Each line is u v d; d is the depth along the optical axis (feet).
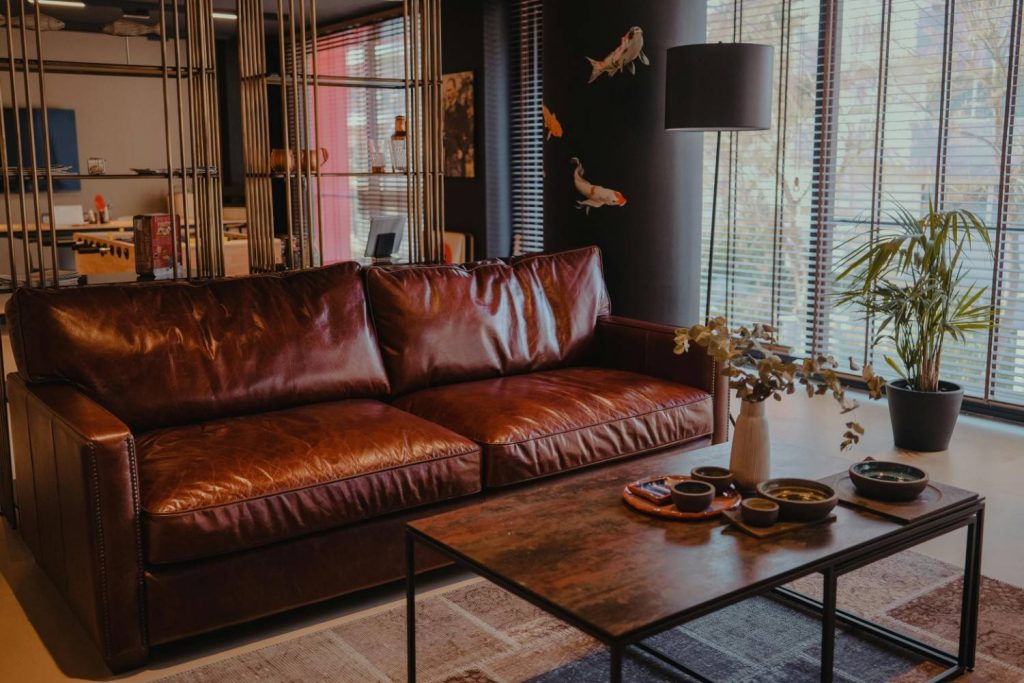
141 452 9.05
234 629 8.86
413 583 7.42
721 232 19.56
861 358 17.39
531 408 10.62
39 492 9.41
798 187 17.97
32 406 9.35
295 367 10.81
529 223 23.27
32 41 30.94
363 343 11.40
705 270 20.01
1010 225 14.99
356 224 29.07
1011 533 10.84
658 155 15.14
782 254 18.40
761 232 18.76
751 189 18.86
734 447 8.00
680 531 7.08
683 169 15.39
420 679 7.88
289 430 9.61
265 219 13.65
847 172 17.22
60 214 28.45
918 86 15.99
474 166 23.41
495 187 23.39
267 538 8.46
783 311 18.56
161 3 11.67
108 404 9.80
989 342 15.43
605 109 15.08
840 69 17.11
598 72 15.02
